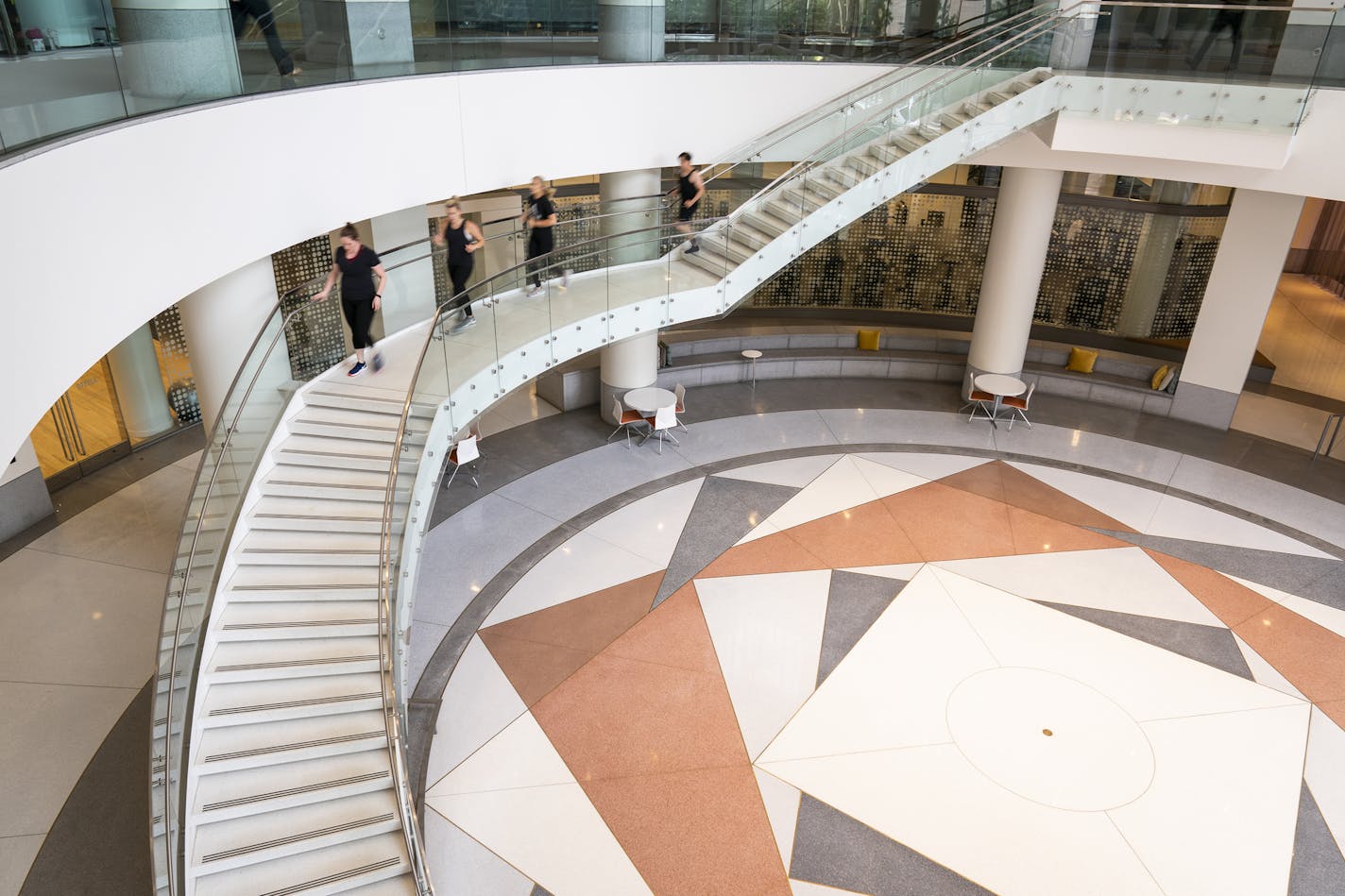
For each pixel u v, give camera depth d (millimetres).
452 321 9250
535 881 6723
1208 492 12414
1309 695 8695
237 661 7039
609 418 14188
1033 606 9945
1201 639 9461
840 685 8734
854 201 11328
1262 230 13094
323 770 6559
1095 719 8352
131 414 12469
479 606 9758
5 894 6340
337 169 8750
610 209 12703
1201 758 7934
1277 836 7203
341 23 8664
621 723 8219
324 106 8477
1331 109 10000
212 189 7281
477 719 8219
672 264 11203
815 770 7758
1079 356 15641
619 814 7301
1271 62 10062
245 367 7938
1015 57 11164
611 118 11500
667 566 10523
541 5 10578
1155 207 15281
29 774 7305
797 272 17828
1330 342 17422
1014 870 6902
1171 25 10398
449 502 11789
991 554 10906
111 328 5969
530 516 11516
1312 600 10148
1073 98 11266
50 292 5234
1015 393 13852
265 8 7781
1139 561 10812
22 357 4855
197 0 7129
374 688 7016
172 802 5789
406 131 9461
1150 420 14641
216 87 7457
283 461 8594
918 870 6887
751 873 6828
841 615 9750
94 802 7078
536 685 8648
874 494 12234
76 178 5617
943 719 8336
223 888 5918
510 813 7277
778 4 12273
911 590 10180
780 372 16062
